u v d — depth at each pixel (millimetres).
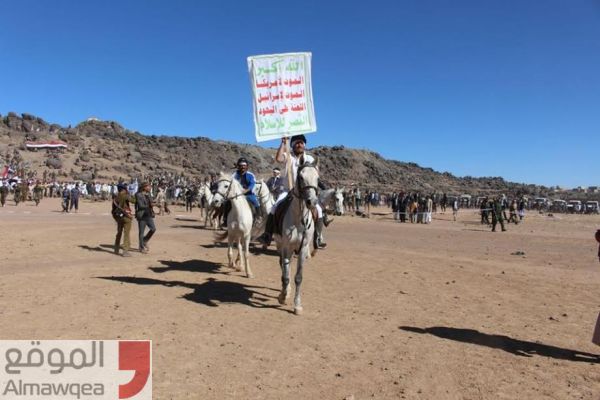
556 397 5105
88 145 130500
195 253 14766
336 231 25953
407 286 10672
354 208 47094
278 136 9242
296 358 6031
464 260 15047
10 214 29953
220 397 4867
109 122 167750
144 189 14750
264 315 7949
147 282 10234
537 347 6742
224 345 6410
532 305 9234
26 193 47875
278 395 4961
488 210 34906
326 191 9375
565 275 12727
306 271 12211
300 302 8414
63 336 6559
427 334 7203
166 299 8797
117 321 7301
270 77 9297
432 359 6145
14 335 6543
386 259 14641
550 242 22250
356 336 6996
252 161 166750
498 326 7730
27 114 142625
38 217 27984
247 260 11227
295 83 9398
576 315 8547
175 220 29734
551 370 5879
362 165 179375
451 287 10703
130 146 143125
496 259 15719
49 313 7625
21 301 8320
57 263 12352
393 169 185000
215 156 160250
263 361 5891
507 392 5195
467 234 25984
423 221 36406
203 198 24188
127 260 13172
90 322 7211
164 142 166250
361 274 11969
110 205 46938
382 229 28219
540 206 72875
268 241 9109
